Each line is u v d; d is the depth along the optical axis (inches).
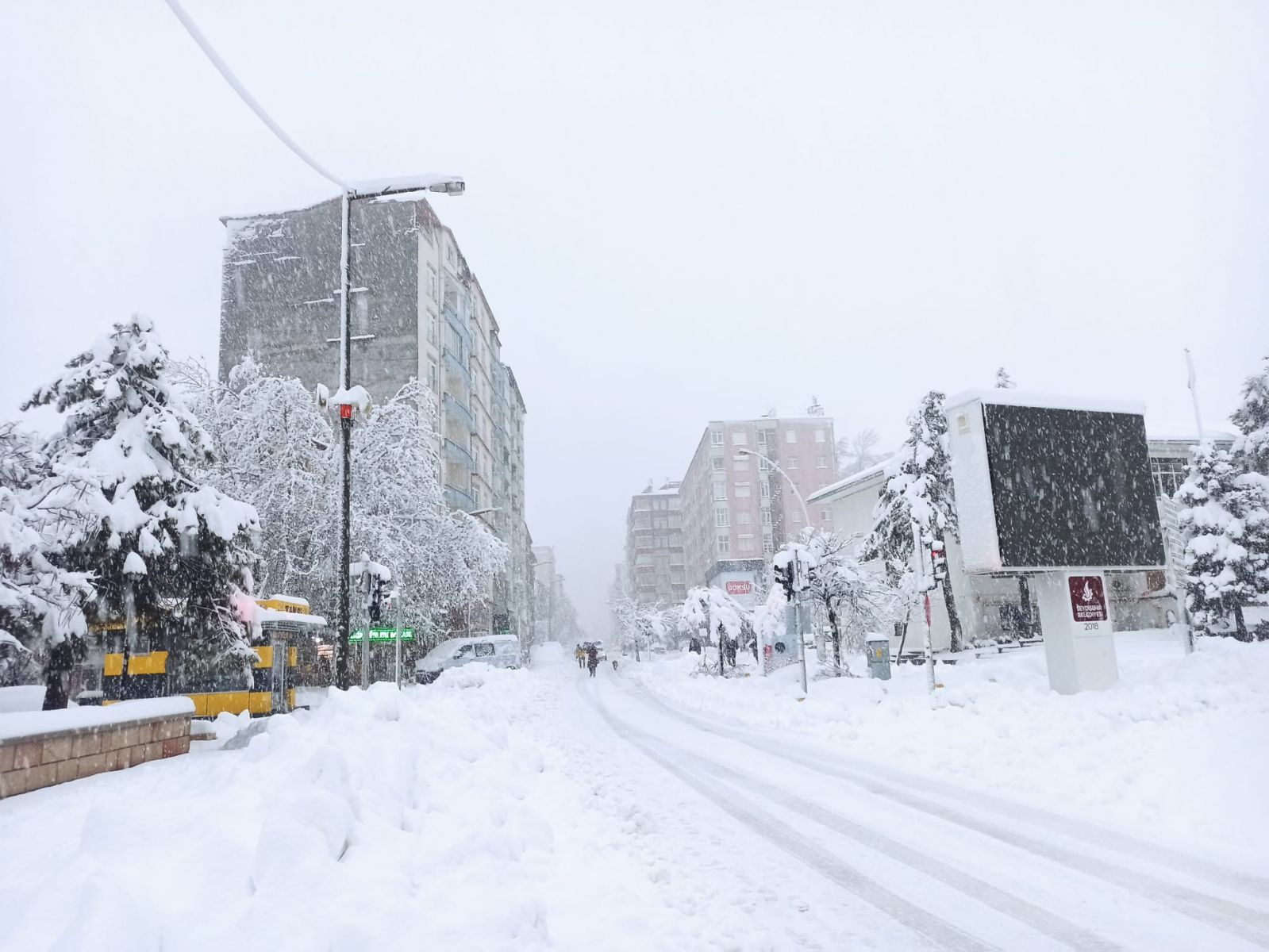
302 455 1112.2
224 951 134.6
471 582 1279.5
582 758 460.1
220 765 301.6
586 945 165.6
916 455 1347.2
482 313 2362.2
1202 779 308.5
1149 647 1144.2
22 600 510.6
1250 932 181.0
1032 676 719.1
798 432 3499.0
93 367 608.1
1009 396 640.4
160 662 695.1
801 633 784.9
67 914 138.9
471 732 351.6
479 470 2172.7
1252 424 1424.7
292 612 855.7
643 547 5595.5
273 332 1676.9
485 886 180.7
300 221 1710.1
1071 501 639.1
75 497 547.8
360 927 141.5
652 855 248.7
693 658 1674.5
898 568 1320.1
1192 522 1278.3
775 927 188.2
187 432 630.5
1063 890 212.2
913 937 182.9
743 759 449.4
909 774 388.5
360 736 261.1
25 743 320.8
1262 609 1432.1
